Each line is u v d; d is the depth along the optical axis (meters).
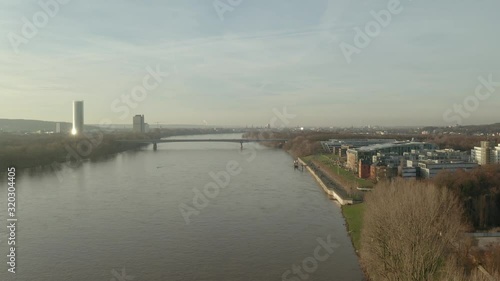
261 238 96.25
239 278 73.81
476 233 89.81
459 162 177.00
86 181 177.38
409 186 97.94
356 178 183.38
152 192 151.38
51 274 75.12
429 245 61.97
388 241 67.44
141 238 95.12
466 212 106.12
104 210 121.50
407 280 56.53
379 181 149.75
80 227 103.44
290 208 128.62
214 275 74.81
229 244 91.62
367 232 81.38
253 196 148.00
